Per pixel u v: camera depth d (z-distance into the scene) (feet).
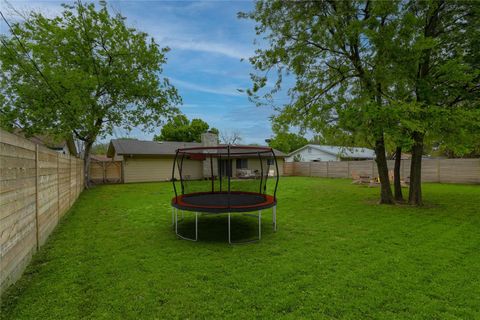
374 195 33.47
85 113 41.42
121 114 48.65
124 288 9.28
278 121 28.40
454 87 23.22
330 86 27.55
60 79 39.32
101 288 9.29
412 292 8.89
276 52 25.73
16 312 7.81
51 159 16.26
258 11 25.45
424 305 8.10
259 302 8.32
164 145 66.28
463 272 10.48
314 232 16.65
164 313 7.75
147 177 59.06
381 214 22.00
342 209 24.36
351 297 8.58
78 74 40.34
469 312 7.71
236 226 18.48
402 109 20.48
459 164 46.47
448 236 15.48
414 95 24.29
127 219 20.76
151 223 19.42
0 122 39.34
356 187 43.29
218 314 7.69
